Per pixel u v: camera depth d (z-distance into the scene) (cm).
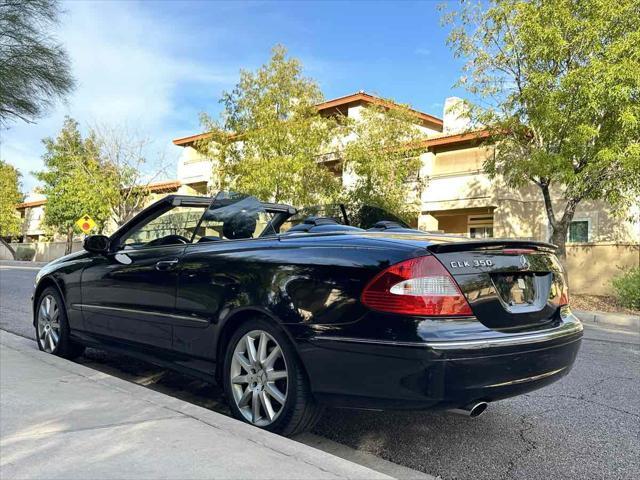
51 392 388
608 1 1149
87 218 2677
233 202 424
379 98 1823
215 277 380
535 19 1206
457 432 390
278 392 341
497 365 296
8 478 253
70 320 532
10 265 3241
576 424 413
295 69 1831
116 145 3069
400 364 290
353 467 272
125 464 270
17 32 1324
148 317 433
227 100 1884
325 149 1955
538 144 1338
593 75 1131
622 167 1209
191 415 342
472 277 307
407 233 387
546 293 349
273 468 269
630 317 1095
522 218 1845
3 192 4538
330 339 311
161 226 504
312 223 419
